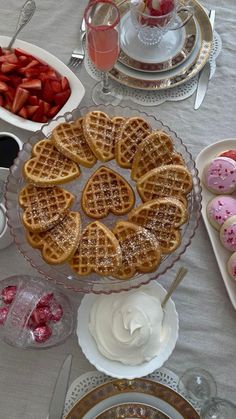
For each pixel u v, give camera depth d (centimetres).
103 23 113
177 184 94
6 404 93
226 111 110
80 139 97
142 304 92
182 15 113
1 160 102
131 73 111
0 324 91
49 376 94
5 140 102
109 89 111
